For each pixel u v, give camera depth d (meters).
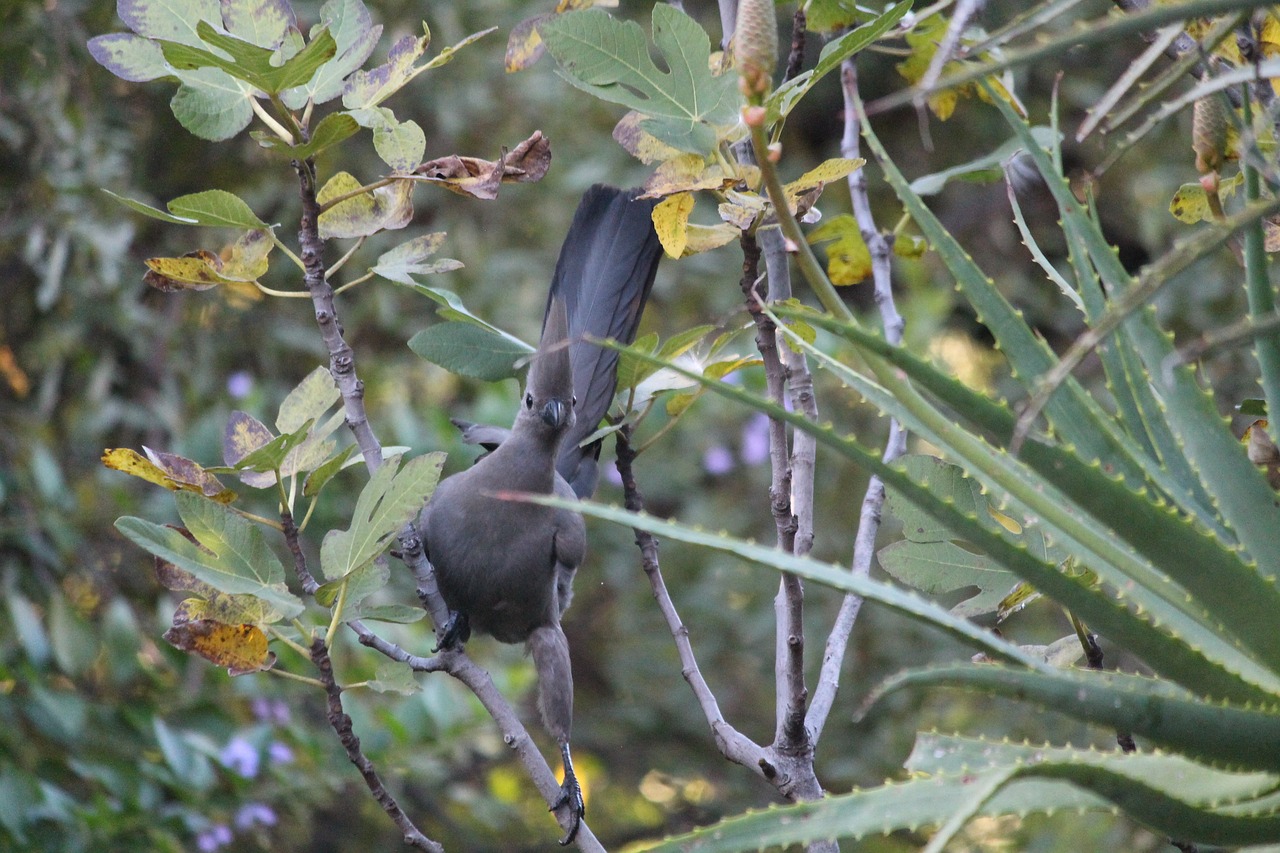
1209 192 4.15
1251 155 3.95
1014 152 6.71
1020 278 17.91
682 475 16.69
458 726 11.84
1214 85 3.58
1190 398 4.10
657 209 5.42
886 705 15.96
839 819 3.59
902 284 17.84
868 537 6.43
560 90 15.60
